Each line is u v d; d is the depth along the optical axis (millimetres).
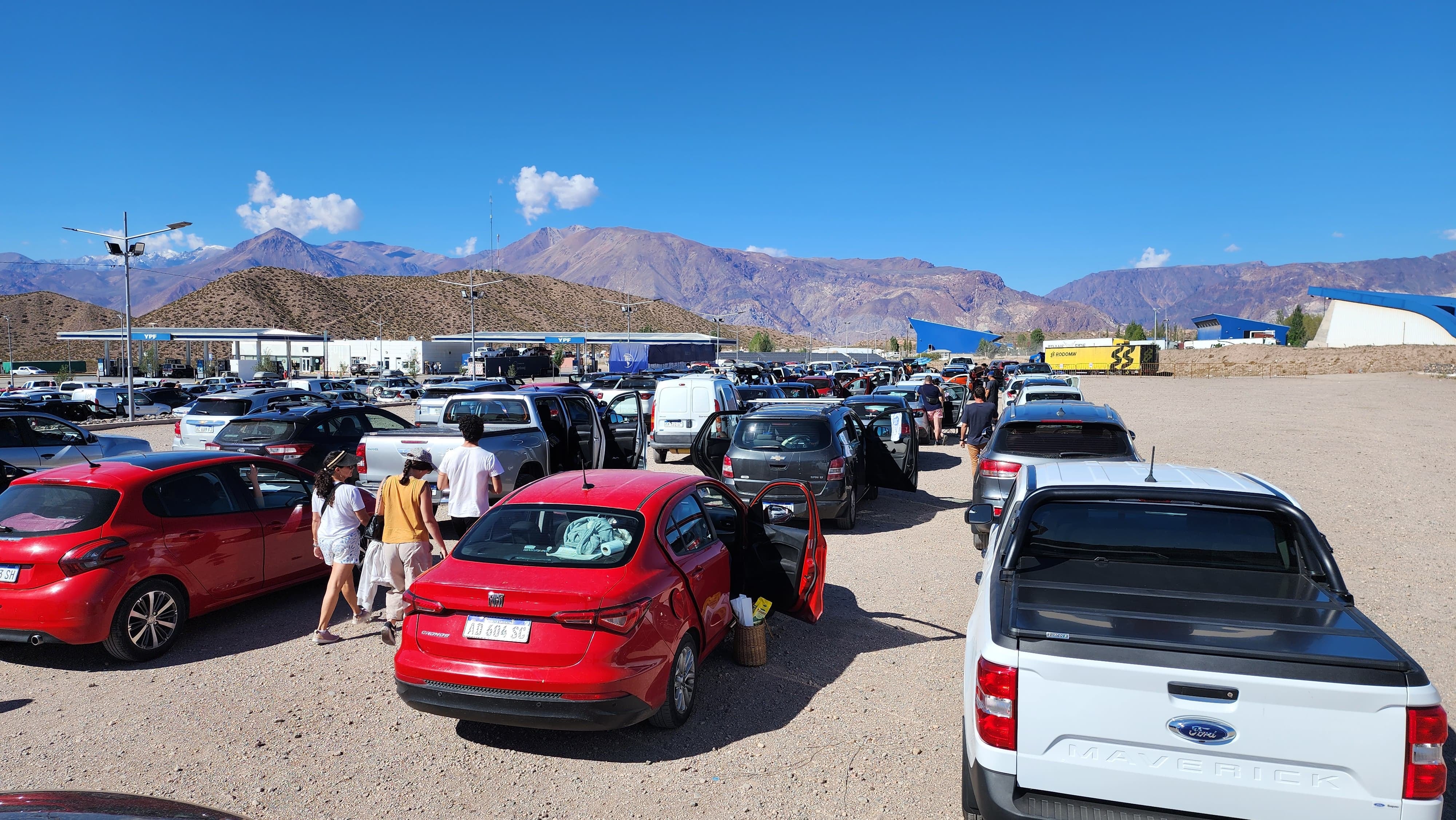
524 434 11117
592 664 4355
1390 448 18516
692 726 5082
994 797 3156
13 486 6266
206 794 4281
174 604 6363
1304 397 39625
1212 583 3912
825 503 10188
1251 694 2957
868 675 5906
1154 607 3541
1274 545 4113
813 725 5109
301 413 12289
